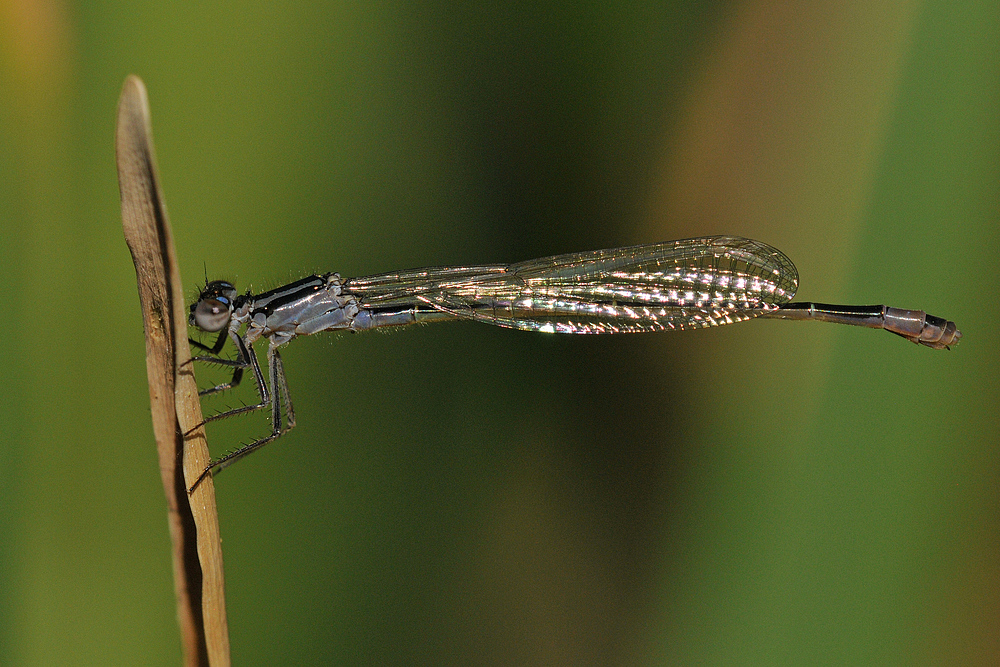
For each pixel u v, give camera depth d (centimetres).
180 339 21
